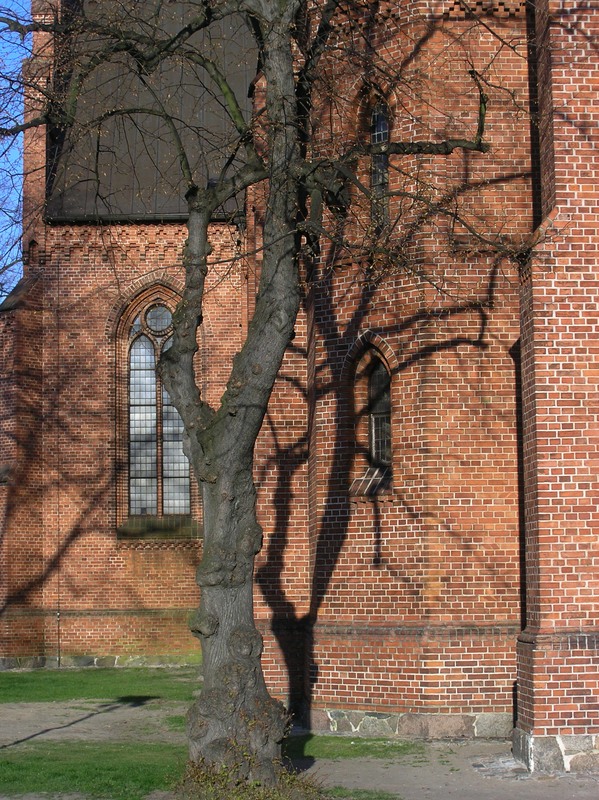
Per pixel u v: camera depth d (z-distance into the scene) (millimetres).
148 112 14156
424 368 17109
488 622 16734
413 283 17359
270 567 19391
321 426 18469
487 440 17094
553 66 15273
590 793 12781
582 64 15281
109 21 15570
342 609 17734
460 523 16906
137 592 30141
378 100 18469
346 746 15984
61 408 30484
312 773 14055
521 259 15344
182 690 23891
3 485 29703
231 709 11812
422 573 16859
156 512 30922
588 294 14969
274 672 19078
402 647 16781
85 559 30141
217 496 12508
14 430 29891
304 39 16188
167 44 14203
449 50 17656
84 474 30375
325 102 17734
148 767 14609
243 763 11531
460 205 16891
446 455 17000
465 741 16156
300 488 19609
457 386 17125
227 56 31156
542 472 14711
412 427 17188
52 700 22438
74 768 14547
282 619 19297
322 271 18734
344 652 17422
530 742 14078
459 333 17203
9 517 29547
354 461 18156
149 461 31016
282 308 12648
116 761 15188
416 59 17594
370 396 18297
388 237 15828
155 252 30812
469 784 13352
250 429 12508
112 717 19859
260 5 13508
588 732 14094
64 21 16484
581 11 15344
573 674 14195
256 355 12578
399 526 17188
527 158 17594
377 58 17562
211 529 12531
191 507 30984
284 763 14742
